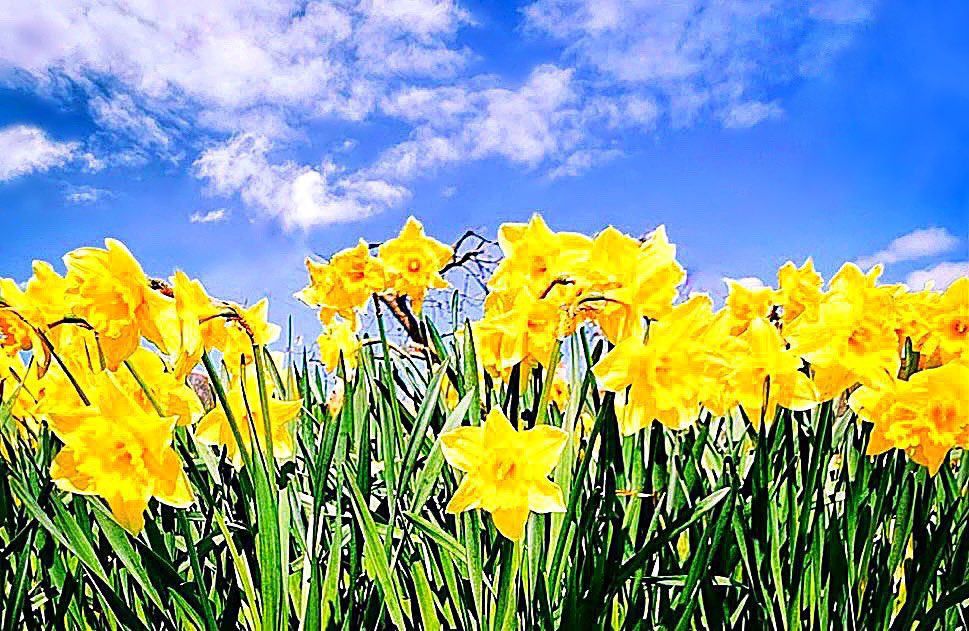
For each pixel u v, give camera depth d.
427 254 1.20
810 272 1.03
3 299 0.70
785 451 0.82
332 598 0.72
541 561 0.71
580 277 0.71
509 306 0.76
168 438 0.60
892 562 0.77
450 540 0.70
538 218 0.75
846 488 0.81
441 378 0.84
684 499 0.81
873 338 0.76
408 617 0.73
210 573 0.81
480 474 0.65
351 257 1.20
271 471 0.65
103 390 0.60
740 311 0.98
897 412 0.73
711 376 0.69
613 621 0.80
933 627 0.71
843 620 0.78
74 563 0.81
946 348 0.81
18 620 0.68
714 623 0.79
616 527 0.71
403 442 0.88
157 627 0.73
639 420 0.68
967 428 0.71
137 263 0.61
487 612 0.71
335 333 1.32
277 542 0.65
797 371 0.76
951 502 0.85
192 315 0.62
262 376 0.65
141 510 0.60
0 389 0.77
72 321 0.61
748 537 0.79
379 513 0.89
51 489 0.67
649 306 0.71
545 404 0.70
